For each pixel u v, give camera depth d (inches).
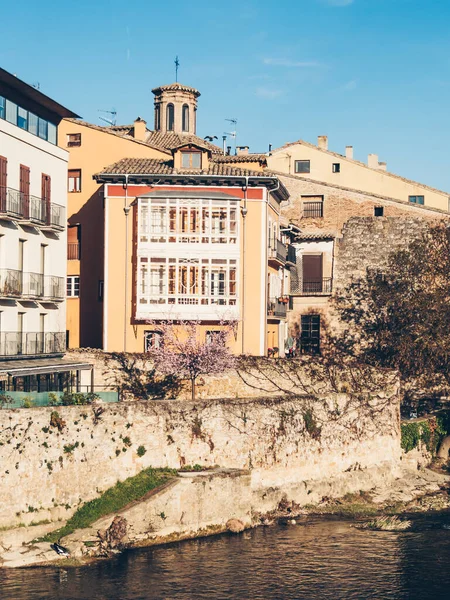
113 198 2310.5
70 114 2123.5
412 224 2701.8
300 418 1916.8
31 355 1931.6
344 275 2719.0
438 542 1657.2
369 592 1408.7
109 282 2305.6
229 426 1798.7
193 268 2273.6
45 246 2037.4
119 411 1658.5
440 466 2229.3
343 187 2886.3
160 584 1412.4
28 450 1519.4
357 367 2187.5
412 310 2471.7
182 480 1651.1
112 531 1549.0
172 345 2128.4
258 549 1599.4
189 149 2394.2
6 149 1852.9
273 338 2519.7
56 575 1430.9
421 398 2404.0
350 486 1991.9
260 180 2303.2
